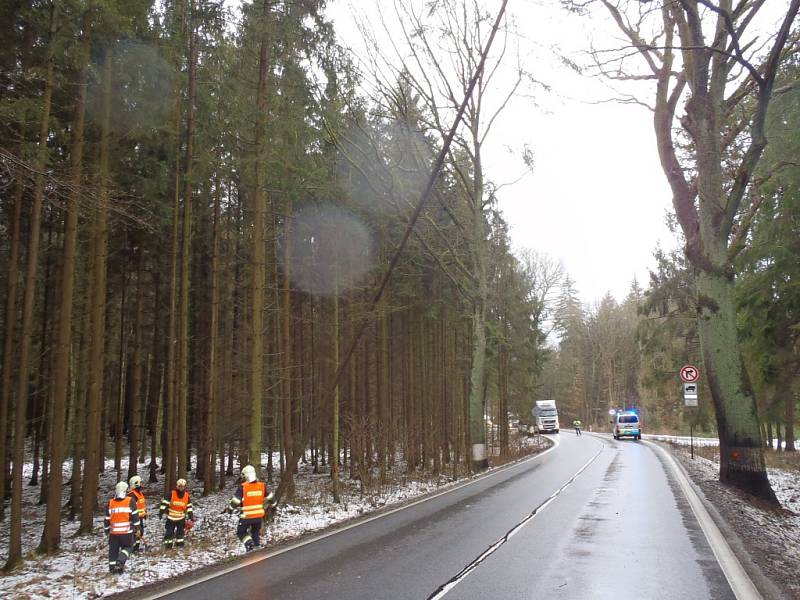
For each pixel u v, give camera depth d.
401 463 28.55
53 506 11.67
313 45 13.60
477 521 11.73
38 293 17.94
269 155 13.51
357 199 20.27
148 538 12.77
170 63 13.69
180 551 10.46
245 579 7.78
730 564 7.80
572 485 17.31
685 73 15.27
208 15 13.52
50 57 10.40
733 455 14.69
